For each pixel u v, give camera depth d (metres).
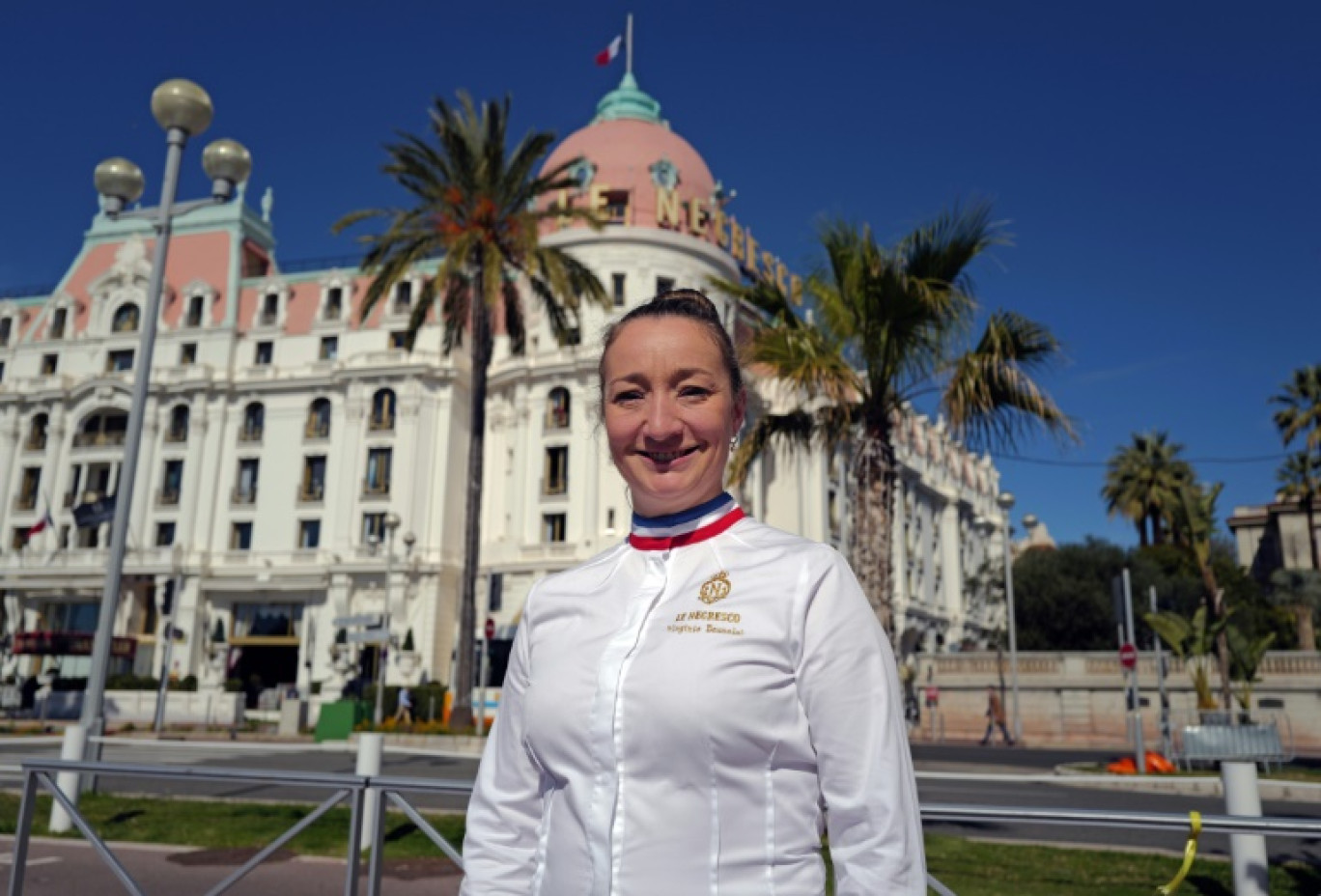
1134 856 7.96
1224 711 19.36
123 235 57.12
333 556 46.78
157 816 9.32
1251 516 63.59
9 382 53.28
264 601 48.72
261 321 52.41
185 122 12.43
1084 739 33.31
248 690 46.06
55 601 50.00
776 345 10.88
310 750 20.62
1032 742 33.16
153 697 36.28
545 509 45.50
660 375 1.88
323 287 52.34
